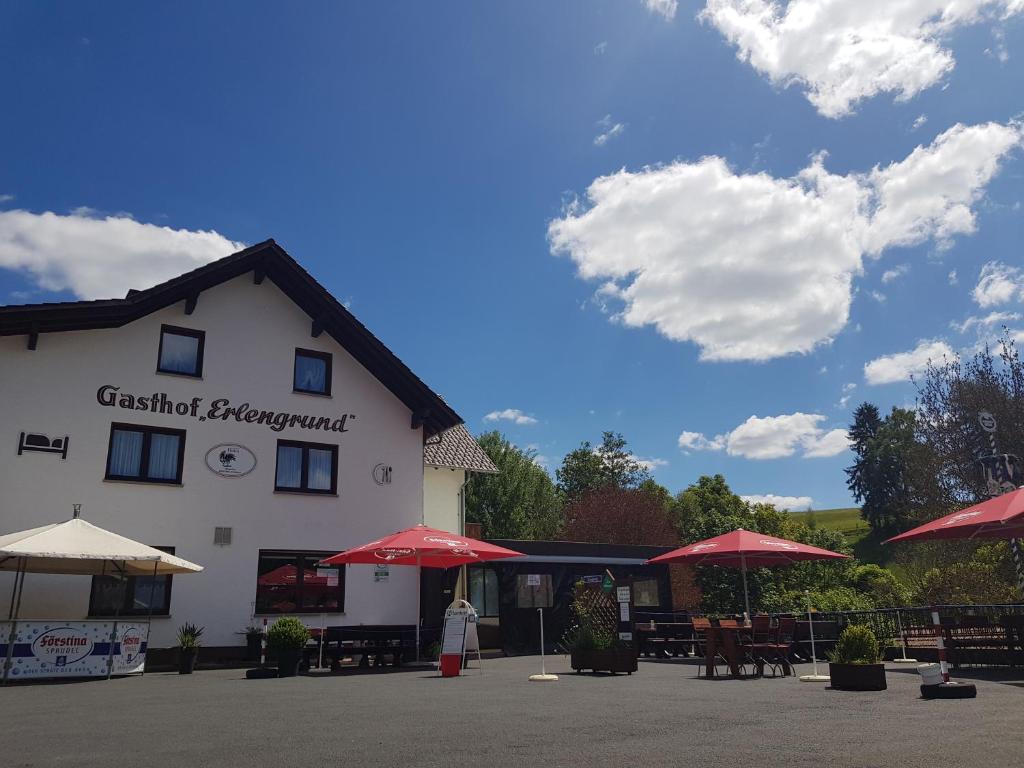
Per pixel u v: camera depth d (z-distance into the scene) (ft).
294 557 63.05
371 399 69.92
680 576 113.19
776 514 139.54
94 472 55.42
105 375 57.16
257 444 62.90
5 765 18.19
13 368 53.72
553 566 71.20
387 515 68.13
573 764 17.63
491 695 33.42
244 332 64.28
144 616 55.77
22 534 45.55
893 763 17.28
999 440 93.71
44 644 43.42
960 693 29.81
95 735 22.75
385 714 26.99
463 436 85.35
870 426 277.44
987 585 67.62
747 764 17.40
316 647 52.08
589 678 42.32
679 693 33.65
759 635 44.80
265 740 21.50
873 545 244.83
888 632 53.52
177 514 58.18
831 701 29.71
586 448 221.46
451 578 69.05
